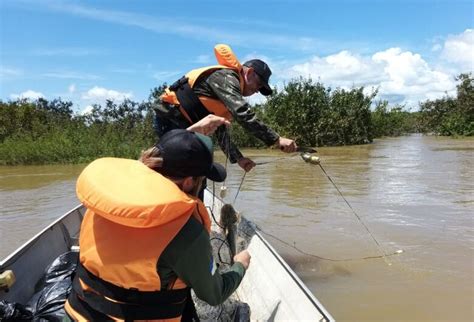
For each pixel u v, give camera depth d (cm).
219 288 189
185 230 168
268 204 800
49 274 327
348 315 365
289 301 261
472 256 495
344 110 2428
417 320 355
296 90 2367
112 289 171
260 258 336
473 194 827
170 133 186
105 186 166
